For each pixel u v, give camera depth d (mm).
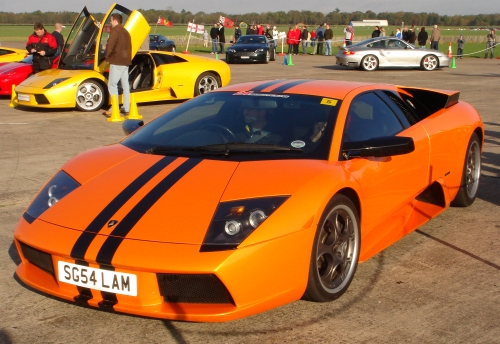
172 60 11453
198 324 2986
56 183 3389
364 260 3543
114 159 3520
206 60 11977
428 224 4641
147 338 2857
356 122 3717
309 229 2920
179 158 3393
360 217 3471
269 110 3773
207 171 3182
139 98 10812
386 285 3482
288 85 4145
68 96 10445
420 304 3230
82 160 3613
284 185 3010
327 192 3057
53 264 2928
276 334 2883
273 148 3398
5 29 81062
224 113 3852
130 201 3016
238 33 34125
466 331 2928
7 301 3262
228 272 2658
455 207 5109
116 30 9555
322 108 3729
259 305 2793
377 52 19891
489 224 4648
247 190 2977
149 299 2756
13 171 6336
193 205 2906
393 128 4051
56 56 12719
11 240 4230
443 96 4762
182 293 2762
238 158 3326
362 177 3432
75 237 2877
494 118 9742
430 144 4273
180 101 12352
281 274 2830
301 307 3176
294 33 29531
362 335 2877
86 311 3139
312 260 2992
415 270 3715
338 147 3455
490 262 3859
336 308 3168
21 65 12641
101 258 2744
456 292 3393
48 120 9773
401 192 3938
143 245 2736
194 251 2684
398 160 3852
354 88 4055
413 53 20016
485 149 7426
